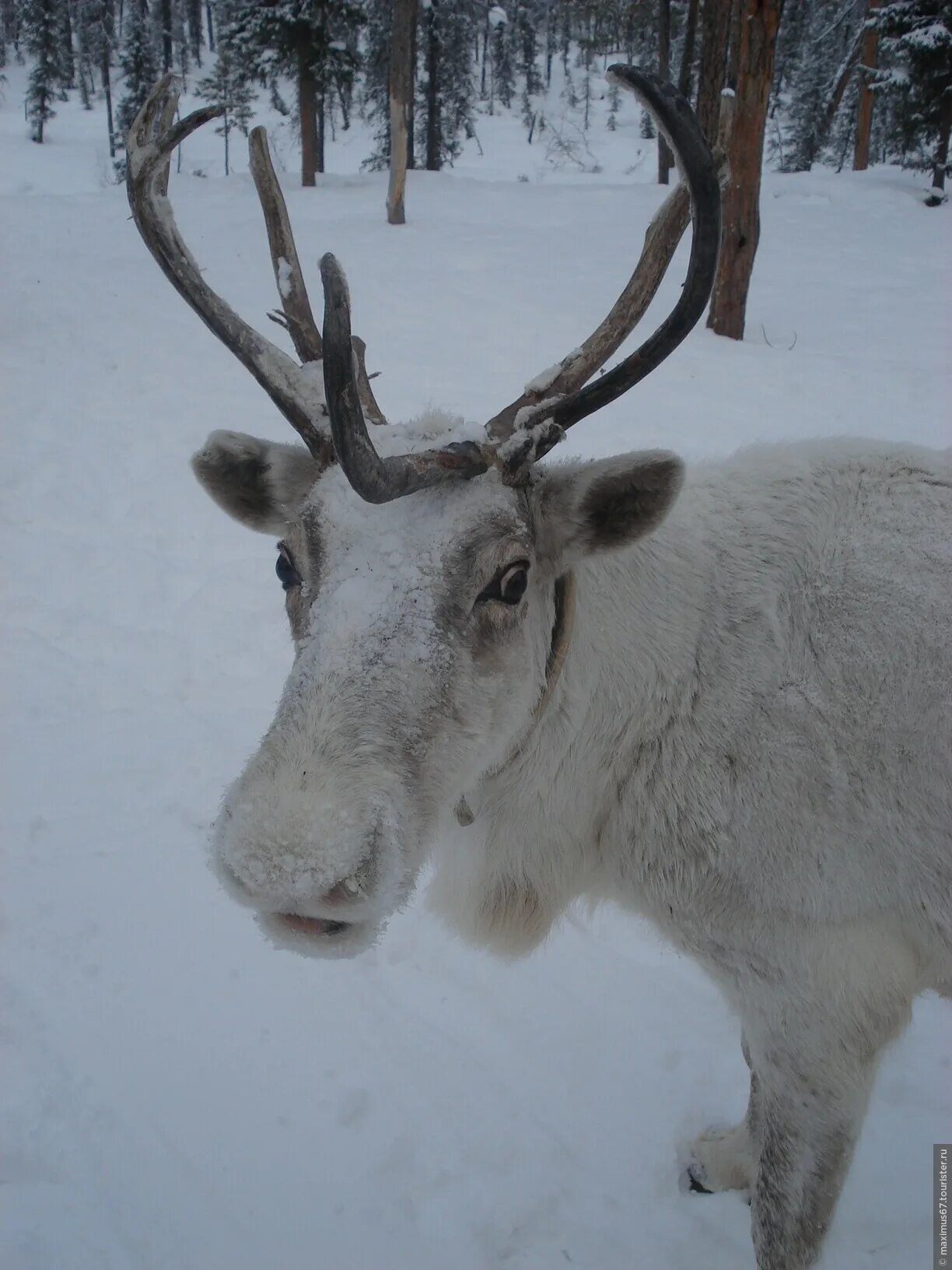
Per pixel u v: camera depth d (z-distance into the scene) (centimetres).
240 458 268
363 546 209
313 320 267
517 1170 317
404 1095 338
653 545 263
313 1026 361
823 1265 295
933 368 1020
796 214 1989
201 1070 343
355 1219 301
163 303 1285
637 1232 303
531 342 1109
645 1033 366
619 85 214
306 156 2245
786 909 250
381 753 193
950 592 251
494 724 225
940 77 2248
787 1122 264
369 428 233
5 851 431
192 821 457
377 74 3048
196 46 5422
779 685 252
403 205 1794
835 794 244
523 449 227
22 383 994
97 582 662
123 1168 311
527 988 383
